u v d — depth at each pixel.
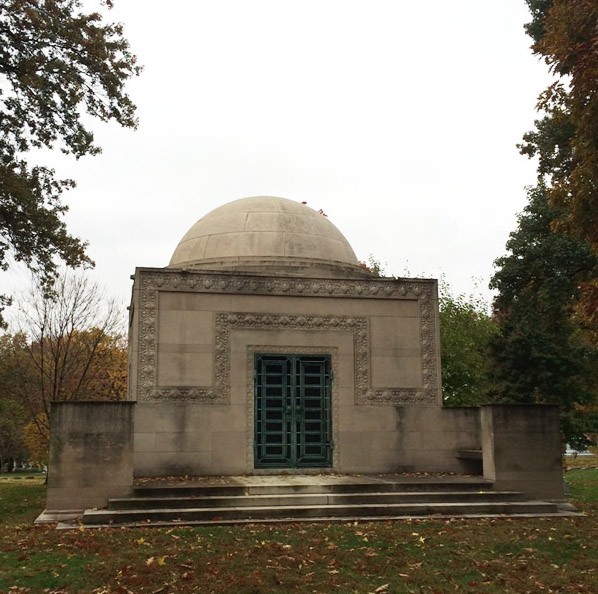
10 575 8.17
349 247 19.70
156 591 7.54
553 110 13.27
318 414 16.44
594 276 20.75
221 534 10.55
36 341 31.75
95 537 10.34
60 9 16.81
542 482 13.86
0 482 26.05
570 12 11.93
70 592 7.54
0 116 17.44
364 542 10.04
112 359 34.34
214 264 17.61
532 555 9.44
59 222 18.80
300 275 16.91
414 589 7.78
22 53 16.69
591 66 11.19
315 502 12.46
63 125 17.89
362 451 16.45
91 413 12.51
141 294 15.91
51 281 19.55
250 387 16.08
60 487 12.23
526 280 22.25
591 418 26.89
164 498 12.15
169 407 15.53
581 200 12.31
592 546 10.01
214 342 16.08
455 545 9.96
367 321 17.08
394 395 16.88
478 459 15.85
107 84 17.33
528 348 26.30
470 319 30.62
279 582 7.93
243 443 15.78
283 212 18.78
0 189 16.94
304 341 16.62
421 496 12.92
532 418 14.09
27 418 38.16
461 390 29.22
